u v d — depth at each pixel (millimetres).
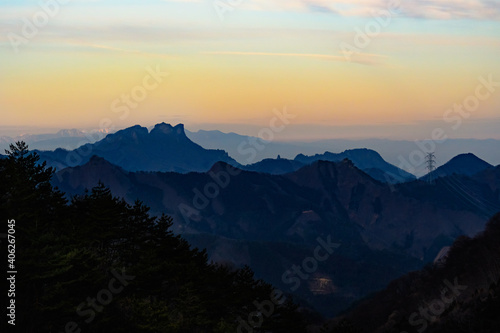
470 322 87812
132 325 69750
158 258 79938
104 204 78625
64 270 64125
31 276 63031
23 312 62906
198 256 89250
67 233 74562
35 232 67312
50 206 80188
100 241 78688
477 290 106500
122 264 78812
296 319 85875
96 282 67500
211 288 83250
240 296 83562
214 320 79688
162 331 70250
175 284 81250
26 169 78500
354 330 95250
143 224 85375
